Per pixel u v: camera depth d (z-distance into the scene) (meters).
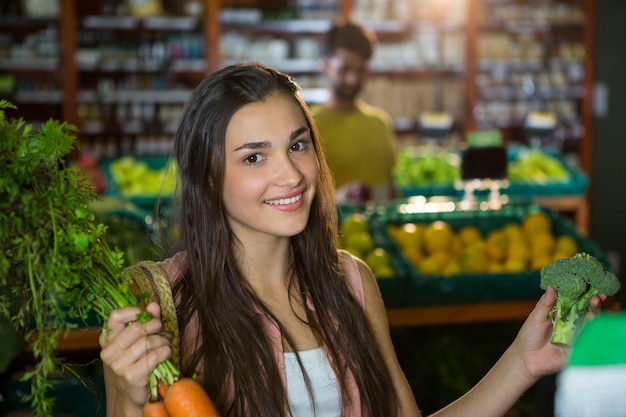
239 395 1.63
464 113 7.39
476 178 4.12
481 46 7.39
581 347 1.00
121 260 1.54
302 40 7.18
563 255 3.34
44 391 1.44
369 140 4.55
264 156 1.62
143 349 1.42
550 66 7.48
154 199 5.35
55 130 1.46
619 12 7.34
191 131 1.66
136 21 6.86
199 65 6.99
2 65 6.62
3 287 1.49
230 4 7.26
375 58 7.30
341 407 1.71
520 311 3.07
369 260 3.14
